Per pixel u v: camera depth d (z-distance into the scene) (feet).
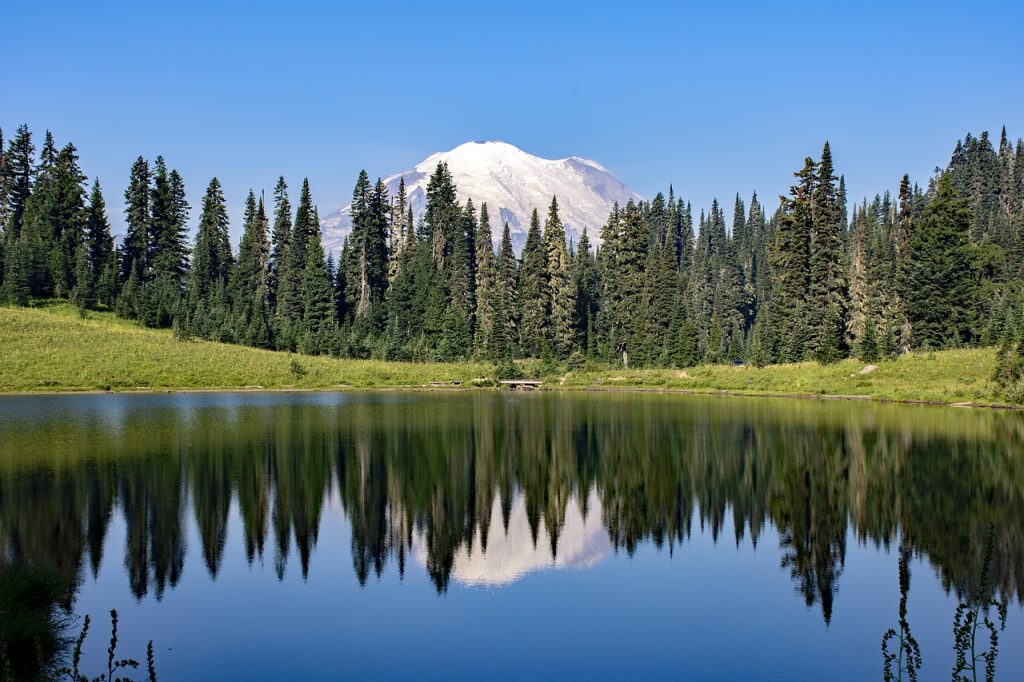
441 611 60.85
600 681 48.73
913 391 216.95
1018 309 248.11
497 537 80.89
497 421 168.45
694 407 202.18
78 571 67.72
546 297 341.41
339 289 398.62
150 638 54.85
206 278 374.22
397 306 356.79
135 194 371.97
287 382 266.16
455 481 106.93
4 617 49.57
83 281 321.73
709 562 73.26
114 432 141.69
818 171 282.15
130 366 251.60
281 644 54.19
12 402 193.26
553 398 234.79
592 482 107.24
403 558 73.77
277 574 68.64
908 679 49.44
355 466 115.03
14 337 258.37
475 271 380.99
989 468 112.06
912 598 63.62
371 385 274.77
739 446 133.59
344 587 65.67
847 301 285.02
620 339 341.21
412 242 391.86
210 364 268.00
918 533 81.30
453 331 327.06
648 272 338.75
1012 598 63.26
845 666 51.42
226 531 80.64
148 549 74.13
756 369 278.26
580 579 68.33
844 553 75.56
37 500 89.86
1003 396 197.06
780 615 60.39
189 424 155.22
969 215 265.54
